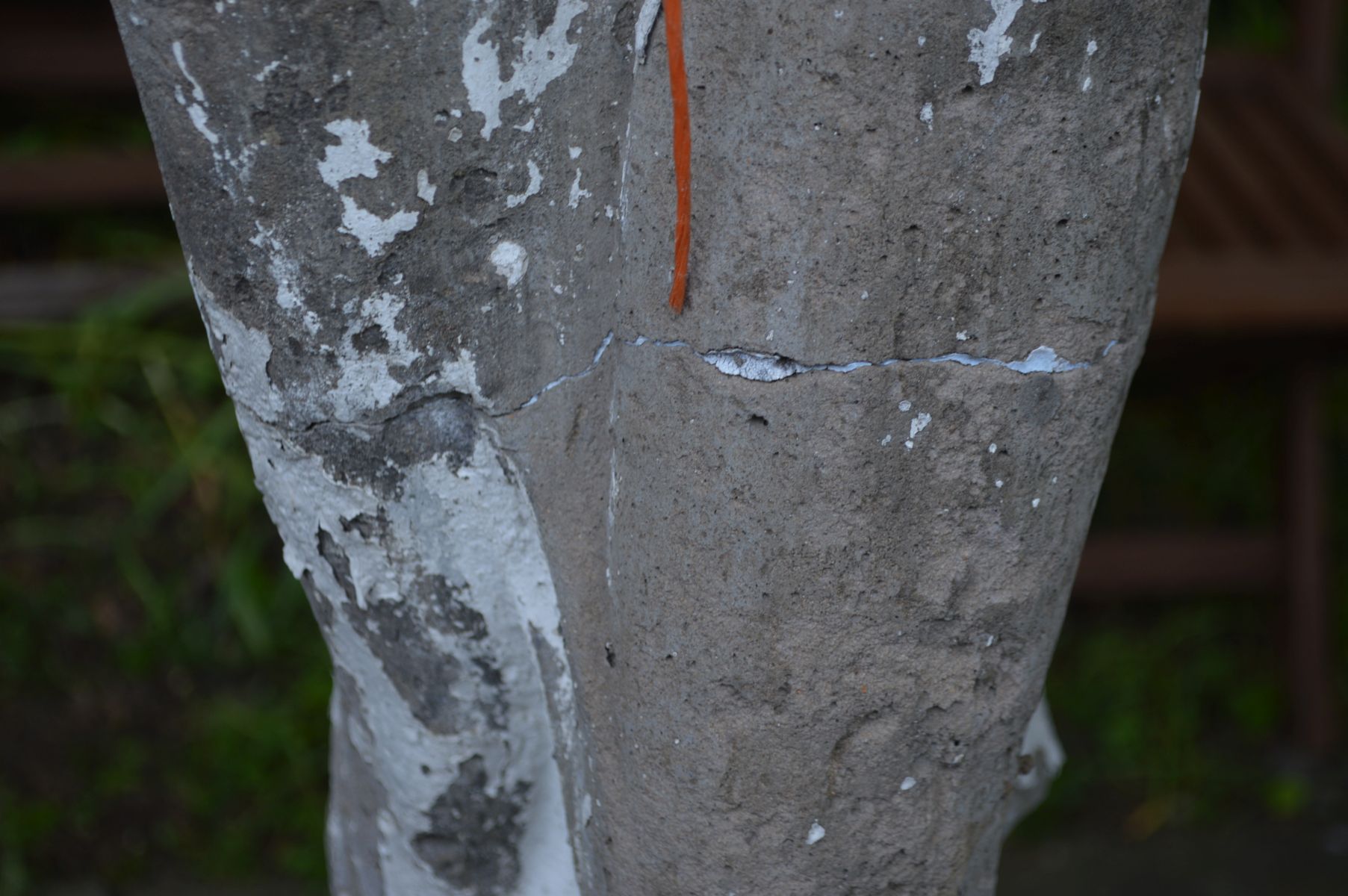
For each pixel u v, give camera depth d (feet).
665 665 2.36
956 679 2.36
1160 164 2.24
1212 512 5.81
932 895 2.46
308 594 2.52
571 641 2.46
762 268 2.20
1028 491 2.31
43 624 4.87
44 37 5.48
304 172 2.19
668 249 2.26
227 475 5.12
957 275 2.20
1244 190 4.71
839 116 2.13
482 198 2.25
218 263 2.24
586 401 2.38
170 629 4.93
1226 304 4.24
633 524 2.35
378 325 2.28
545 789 2.64
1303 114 5.05
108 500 5.14
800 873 2.40
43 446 5.19
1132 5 2.14
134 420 5.24
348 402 2.31
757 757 2.35
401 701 2.53
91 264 5.32
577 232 2.31
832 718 2.33
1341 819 4.96
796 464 2.24
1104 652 5.39
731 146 2.18
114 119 5.79
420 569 2.43
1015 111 2.15
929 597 2.31
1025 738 2.66
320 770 4.76
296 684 4.92
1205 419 5.97
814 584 2.28
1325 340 4.69
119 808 4.66
